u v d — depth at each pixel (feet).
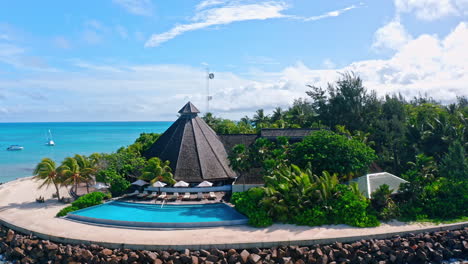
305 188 106.32
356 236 92.89
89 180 139.03
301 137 160.76
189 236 93.66
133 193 141.08
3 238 105.09
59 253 91.66
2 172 265.75
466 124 161.89
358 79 232.32
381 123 196.24
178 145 154.10
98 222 105.70
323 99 242.58
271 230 97.55
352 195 105.19
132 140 581.94
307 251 88.74
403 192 114.01
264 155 130.52
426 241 96.37
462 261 94.02
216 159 153.58
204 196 132.05
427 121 169.48
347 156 121.90
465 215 109.91
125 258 86.07
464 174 117.50
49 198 141.28
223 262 84.84
